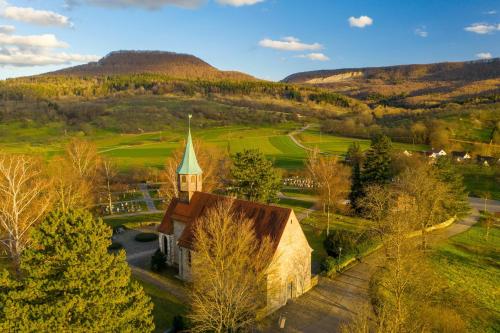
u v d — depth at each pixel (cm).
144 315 2670
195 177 5084
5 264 4512
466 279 5034
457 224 7431
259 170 6894
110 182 9538
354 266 5238
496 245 6319
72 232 2473
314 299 4353
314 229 6800
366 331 3067
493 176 10762
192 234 4566
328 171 7094
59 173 6512
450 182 7194
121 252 2717
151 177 10662
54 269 2383
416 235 6175
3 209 4156
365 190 6638
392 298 4128
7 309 2212
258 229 4175
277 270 3994
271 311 4009
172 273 4956
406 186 6006
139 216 7619
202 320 3177
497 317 4147
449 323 3709
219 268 3406
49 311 2228
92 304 2352
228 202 4541
